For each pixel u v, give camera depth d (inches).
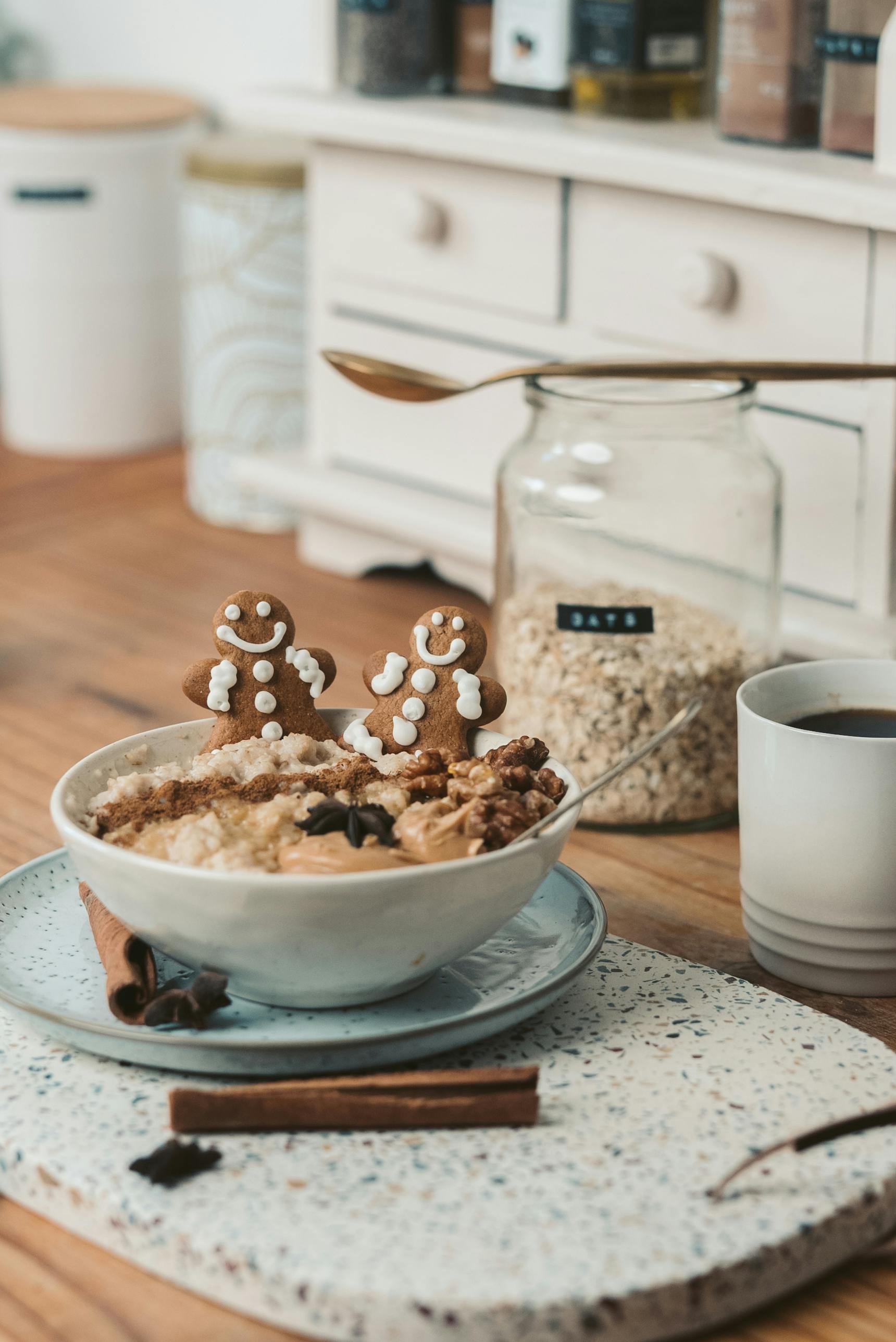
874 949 34.7
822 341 41.5
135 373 61.6
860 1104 32.3
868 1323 30.5
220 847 32.2
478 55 47.8
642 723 39.2
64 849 36.9
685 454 39.4
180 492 58.0
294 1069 32.2
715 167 41.3
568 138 43.5
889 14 40.4
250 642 34.8
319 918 31.6
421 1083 31.9
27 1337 30.1
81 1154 31.5
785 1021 33.9
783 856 34.7
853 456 41.7
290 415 54.7
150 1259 30.7
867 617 42.1
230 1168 31.3
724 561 39.8
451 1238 30.2
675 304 43.4
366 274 48.9
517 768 33.8
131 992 32.9
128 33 67.3
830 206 40.0
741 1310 30.2
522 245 45.7
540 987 33.1
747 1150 31.5
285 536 54.2
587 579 39.8
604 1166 31.3
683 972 35.0
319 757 34.7
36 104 61.0
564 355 45.6
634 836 39.7
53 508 56.4
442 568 49.6
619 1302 29.5
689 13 45.2
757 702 35.4
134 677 45.6
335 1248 30.1
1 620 48.5
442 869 31.6
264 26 61.6
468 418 47.9
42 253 59.9
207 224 53.9
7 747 42.5
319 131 47.8
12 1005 33.1
